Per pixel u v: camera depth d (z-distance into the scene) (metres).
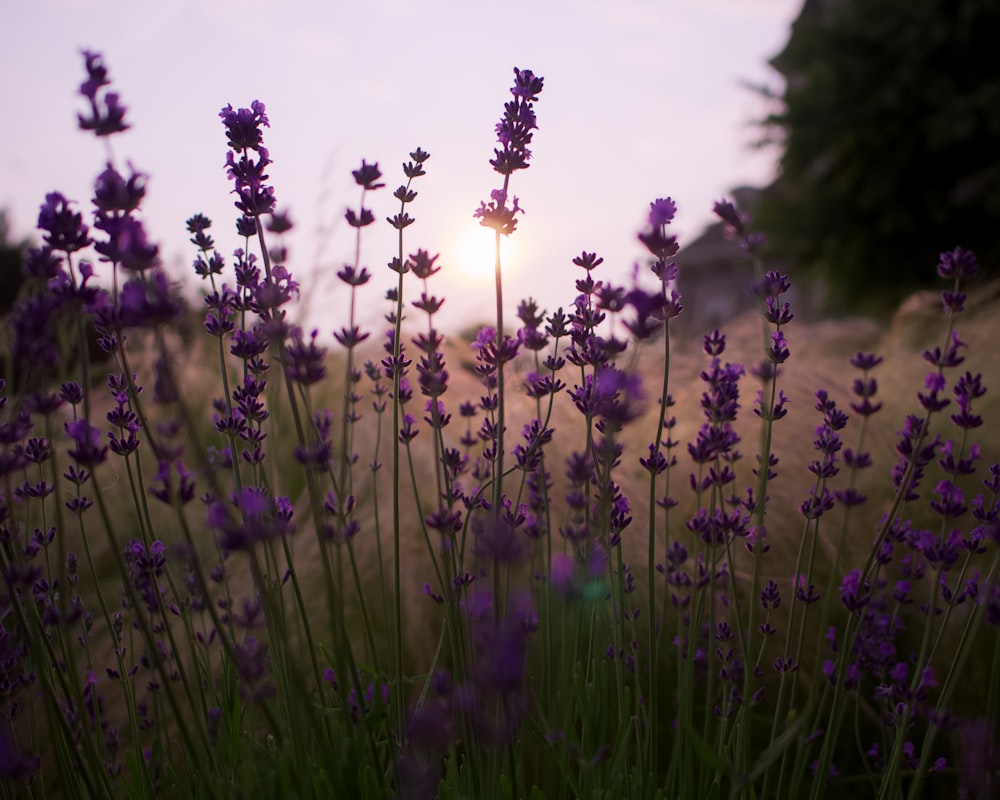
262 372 0.51
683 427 0.92
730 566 0.50
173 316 0.32
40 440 0.44
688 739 0.44
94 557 0.82
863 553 0.73
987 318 1.19
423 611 0.72
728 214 0.52
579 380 0.79
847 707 0.63
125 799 0.51
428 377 0.47
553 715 0.49
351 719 0.40
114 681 0.62
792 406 0.93
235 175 0.40
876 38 4.18
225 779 0.42
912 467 0.46
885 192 4.24
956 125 3.95
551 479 0.75
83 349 0.33
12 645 0.43
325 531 0.39
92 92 0.33
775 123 4.49
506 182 0.44
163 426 0.35
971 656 0.61
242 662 0.35
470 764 0.42
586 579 0.37
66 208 0.34
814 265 4.77
